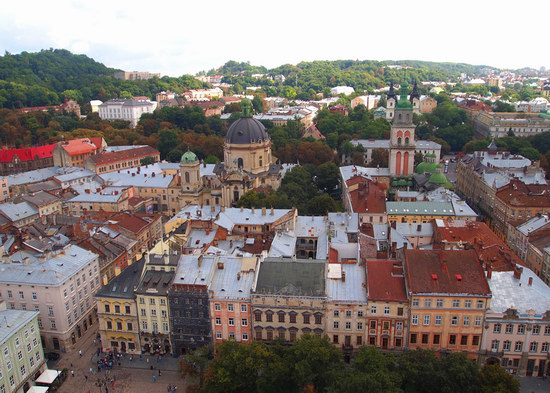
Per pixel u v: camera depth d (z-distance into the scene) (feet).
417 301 440.45
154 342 491.31
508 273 487.61
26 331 429.38
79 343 521.24
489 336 442.50
